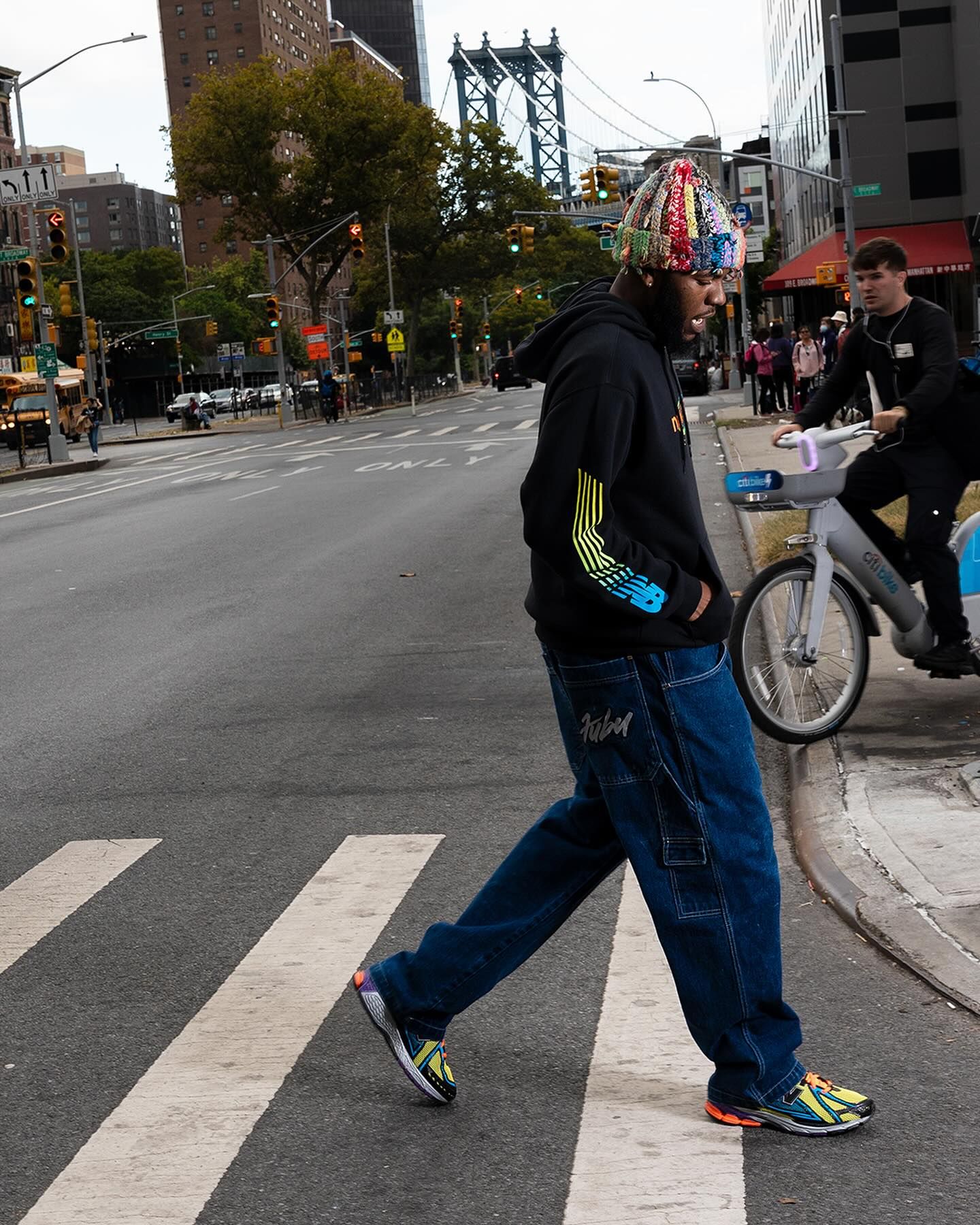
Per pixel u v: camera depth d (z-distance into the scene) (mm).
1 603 13109
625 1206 2906
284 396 61750
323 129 74125
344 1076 3598
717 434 29609
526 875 3277
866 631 6375
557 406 2844
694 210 2889
